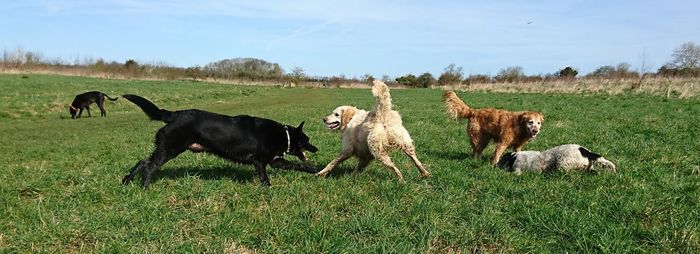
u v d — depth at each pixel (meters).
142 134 14.00
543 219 5.00
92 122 19.72
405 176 7.09
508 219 5.16
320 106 27.45
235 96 37.53
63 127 17.83
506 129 8.25
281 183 6.79
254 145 6.62
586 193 5.90
